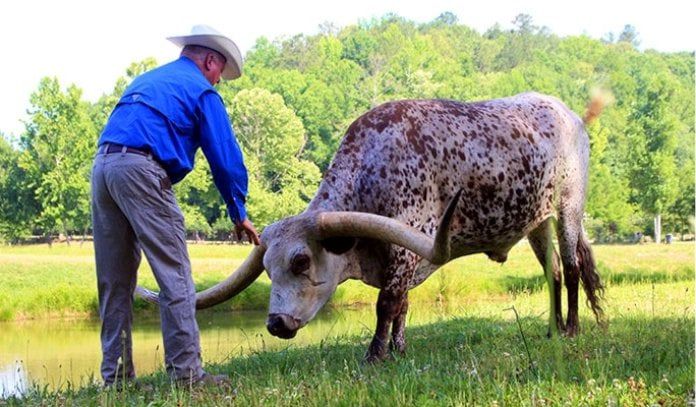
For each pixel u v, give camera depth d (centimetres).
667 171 6109
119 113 632
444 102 816
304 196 8325
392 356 754
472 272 2725
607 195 6294
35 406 599
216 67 676
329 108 9831
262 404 539
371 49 12250
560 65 10338
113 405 577
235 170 643
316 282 704
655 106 6106
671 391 521
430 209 767
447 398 518
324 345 935
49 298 2489
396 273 743
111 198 637
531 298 1638
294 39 12850
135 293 697
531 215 859
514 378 545
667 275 2439
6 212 6825
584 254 937
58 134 6412
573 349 713
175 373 630
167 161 627
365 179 743
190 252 5094
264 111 8150
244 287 746
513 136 830
